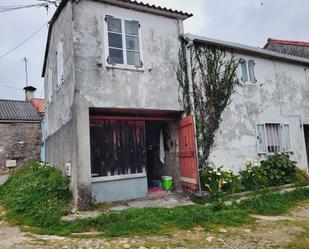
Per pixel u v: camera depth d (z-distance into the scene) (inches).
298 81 525.3
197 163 344.8
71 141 314.0
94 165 323.9
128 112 357.4
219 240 213.3
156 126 437.1
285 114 489.4
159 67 366.6
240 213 281.6
